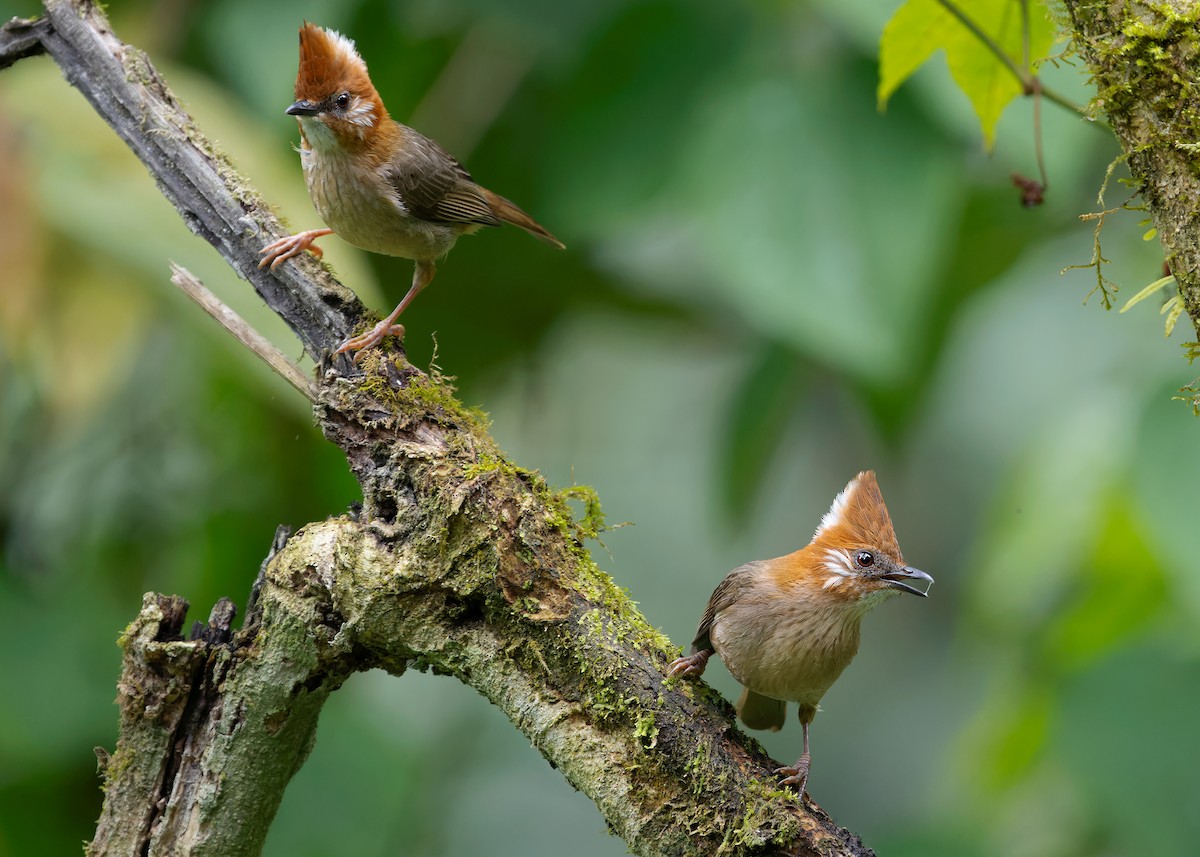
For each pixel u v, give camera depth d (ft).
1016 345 48.70
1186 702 35.86
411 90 41.73
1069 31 20.21
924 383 39.58
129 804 22.12
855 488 28.04
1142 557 38.32
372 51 40.81
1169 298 22.61
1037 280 47.09
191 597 39.83
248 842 22.39
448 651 21.15
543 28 37.19
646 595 53.16
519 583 20.80
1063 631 40.57
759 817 19.90
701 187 34.14
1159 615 39.04
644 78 36.35
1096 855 37.52
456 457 21.45
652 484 54.70
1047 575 38.68
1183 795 34.96
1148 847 34.71
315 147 30.14
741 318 43.04
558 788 49.88
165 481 39.42
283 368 23.66
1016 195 38.65
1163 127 17.81
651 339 46.06
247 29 35.94
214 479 39.75
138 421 39.27
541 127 40.78
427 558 20.86
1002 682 41.78
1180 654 36.78
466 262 42.52
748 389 39.88
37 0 36.50
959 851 38.47
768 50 35.50
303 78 29.50
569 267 42.86
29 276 30.37
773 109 34.17
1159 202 18.13
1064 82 31.04
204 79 38.34
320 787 38.09
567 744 20.56
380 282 42.93
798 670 27.14
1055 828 39.11
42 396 35.45
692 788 20.20
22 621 36.22
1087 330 46.37
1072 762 36.14
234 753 21.86
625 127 36.40
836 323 32.42
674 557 53.88
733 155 33.96
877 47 33.32
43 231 30.50
